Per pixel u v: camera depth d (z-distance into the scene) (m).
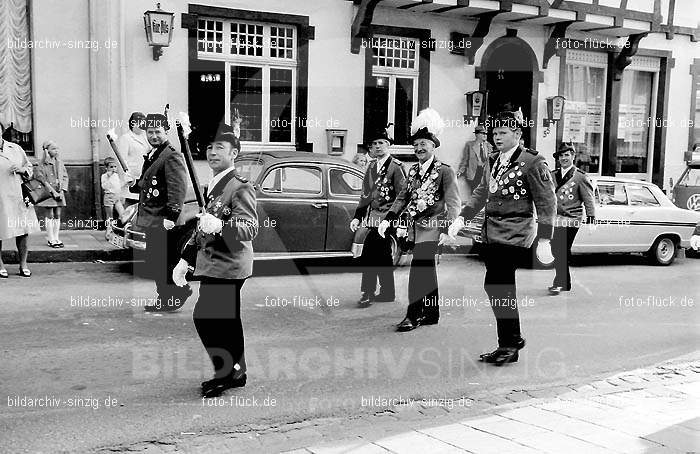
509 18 15.78
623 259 13.33
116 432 4.55
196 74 13.05
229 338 5.26
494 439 4.47
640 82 18.86
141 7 12.56
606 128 18.03
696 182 15.77
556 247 9.52
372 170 8.23
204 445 4.40
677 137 19.23
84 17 12.41
